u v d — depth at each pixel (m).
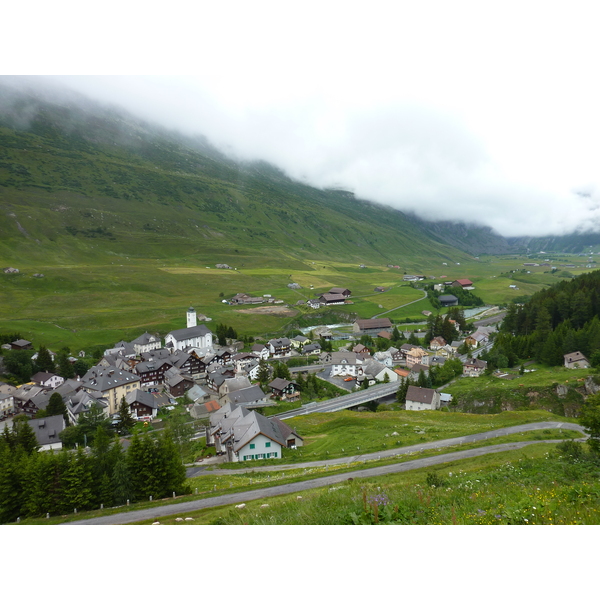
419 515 18.66
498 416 86.88
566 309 152.00
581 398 99.25
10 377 132.88
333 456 67.75
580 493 19.44
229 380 126.19
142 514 44.09
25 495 51.00
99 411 101.81
